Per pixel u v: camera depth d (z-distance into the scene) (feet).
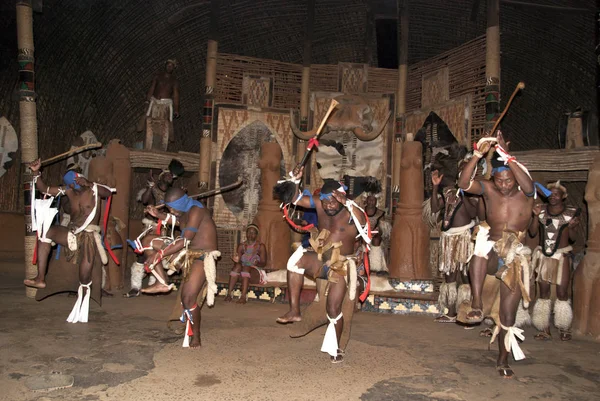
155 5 30.53
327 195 13.91
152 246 17.85
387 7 31.81
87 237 18.20
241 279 24.76
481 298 13.62
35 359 12.98
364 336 17.15
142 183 35.91
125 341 15.08
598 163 19.60
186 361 13.26
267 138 30.60
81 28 29.32
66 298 22.50
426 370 13.12
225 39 34.81
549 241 18.01
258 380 11.92
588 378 12.83
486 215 13.98
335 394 11.09
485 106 24.44
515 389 11.80
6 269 29.43
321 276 14.19
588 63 27.12
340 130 30.27
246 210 30.01
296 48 36.27
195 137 38.45
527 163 23.71
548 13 26.55
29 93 22.88
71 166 19.49
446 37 33.22
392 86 30.55
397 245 24.25
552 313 21.34
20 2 22.67
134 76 33.99
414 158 24.72
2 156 29.86
